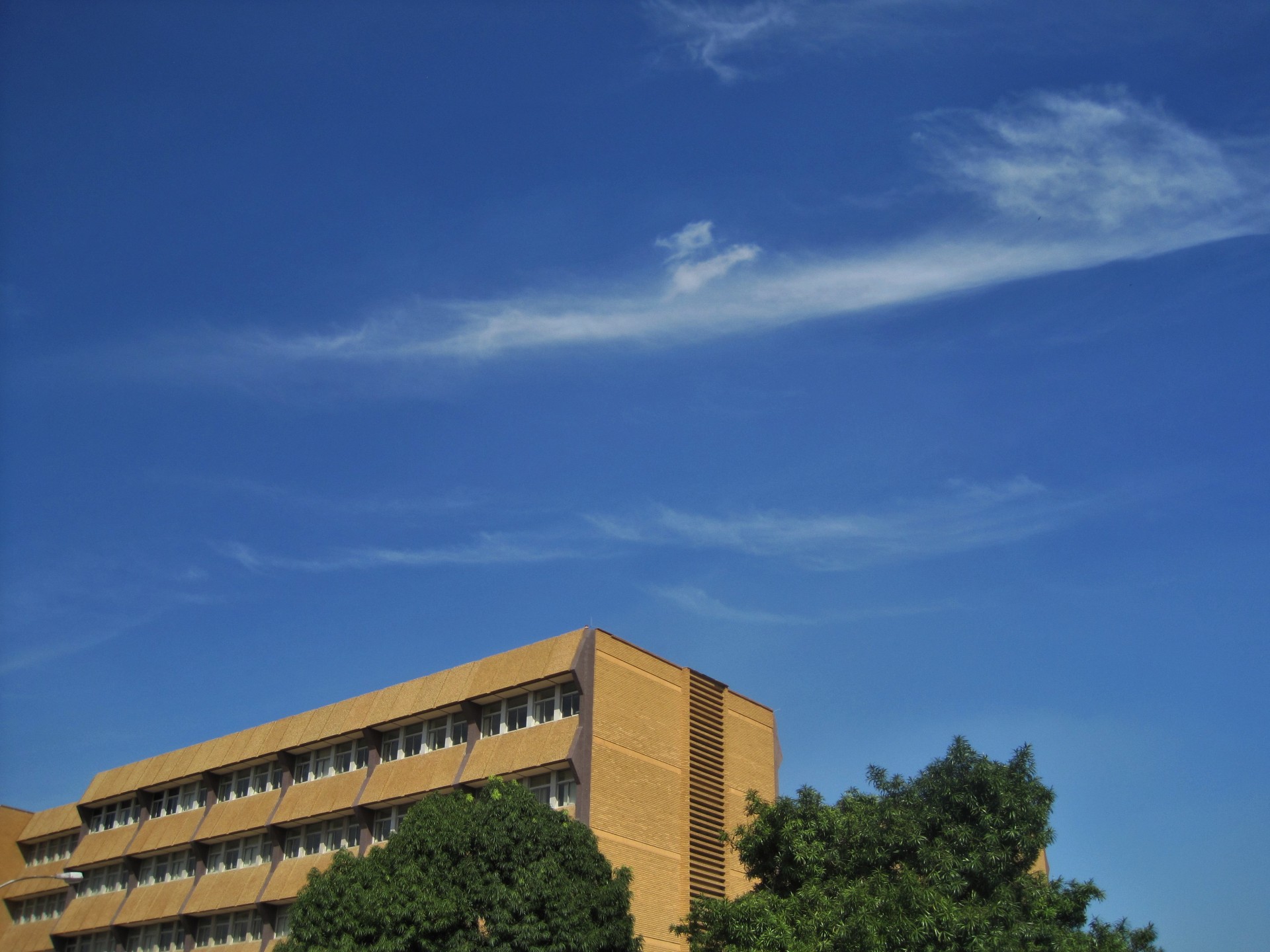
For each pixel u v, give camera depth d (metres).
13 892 73.19
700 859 49.00
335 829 54.66
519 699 49.41
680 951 46.38
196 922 59.66
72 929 65.50
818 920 34.09
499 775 47.03
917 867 36.56
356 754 55.50
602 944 35.56
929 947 32.91
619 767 46.84
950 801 38.41
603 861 38.00
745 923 35.41
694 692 51.94
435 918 34.03
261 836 58.56
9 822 75.00
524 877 35.22
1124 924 37.31
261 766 60.50
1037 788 38.38
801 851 37.28
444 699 51.09
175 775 64.31
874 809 38.16
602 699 47.22
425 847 35.88
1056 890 37.84
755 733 55.53
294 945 35.28
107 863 66.94
